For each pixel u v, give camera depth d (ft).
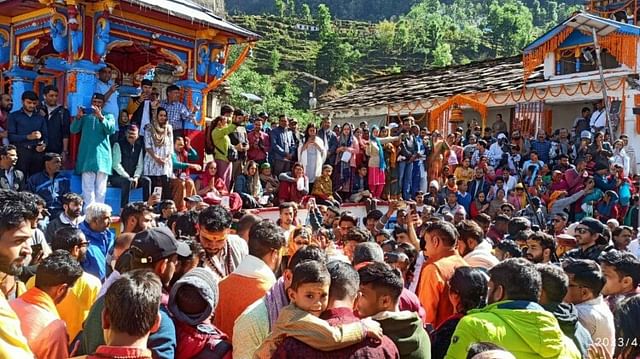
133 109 34.63
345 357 9.15
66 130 30.73
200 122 37.45
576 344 11.81
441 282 15.05
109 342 8.73
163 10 32.89
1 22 34.88
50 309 11.02
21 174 26.45
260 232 12.96
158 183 32.60
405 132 46.93
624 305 10.35
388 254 17.78
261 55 228.84
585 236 21.34
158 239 11.41
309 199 35.81
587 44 60.03
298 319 9.35
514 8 290.76
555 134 57.72
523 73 67.87
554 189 46.75
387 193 44.83
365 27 290.56
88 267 18.61
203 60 37.14
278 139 40.11
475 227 18.15
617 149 50.55
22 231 9.98
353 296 10.13
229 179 36.65
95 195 29.73
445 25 287.69
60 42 31.40
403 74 87.25
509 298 11.25
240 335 11.01
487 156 51.75
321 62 221.87
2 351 8.26
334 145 42.63
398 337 10.48
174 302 10.57
